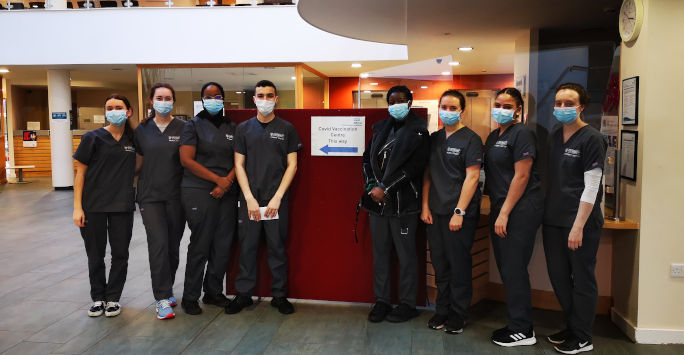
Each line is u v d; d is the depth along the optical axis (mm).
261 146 3521
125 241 3643
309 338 3221
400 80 10680
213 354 2996
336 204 3771
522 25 6598
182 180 3582
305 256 3836
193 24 9914
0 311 3738
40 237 6473
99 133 3467
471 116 8430
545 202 3055
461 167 3213
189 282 3656
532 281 3773
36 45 10195
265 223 3602
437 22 6344
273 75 10070
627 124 3301
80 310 3752
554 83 7020
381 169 3359
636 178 3174
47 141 15164
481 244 3877
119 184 3525
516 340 3090
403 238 3418
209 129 3557
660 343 3131
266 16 9797
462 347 3078
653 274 3123
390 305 3643
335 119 3705
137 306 3840
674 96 3059
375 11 5719
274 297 3740
